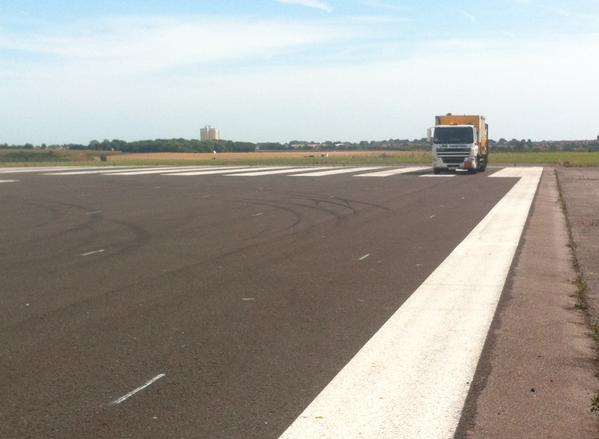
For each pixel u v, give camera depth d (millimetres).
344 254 10734
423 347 5984
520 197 20641
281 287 8383
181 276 9086
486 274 9156
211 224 14680
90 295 7996
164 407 4660
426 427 4344
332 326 6660
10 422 4422
